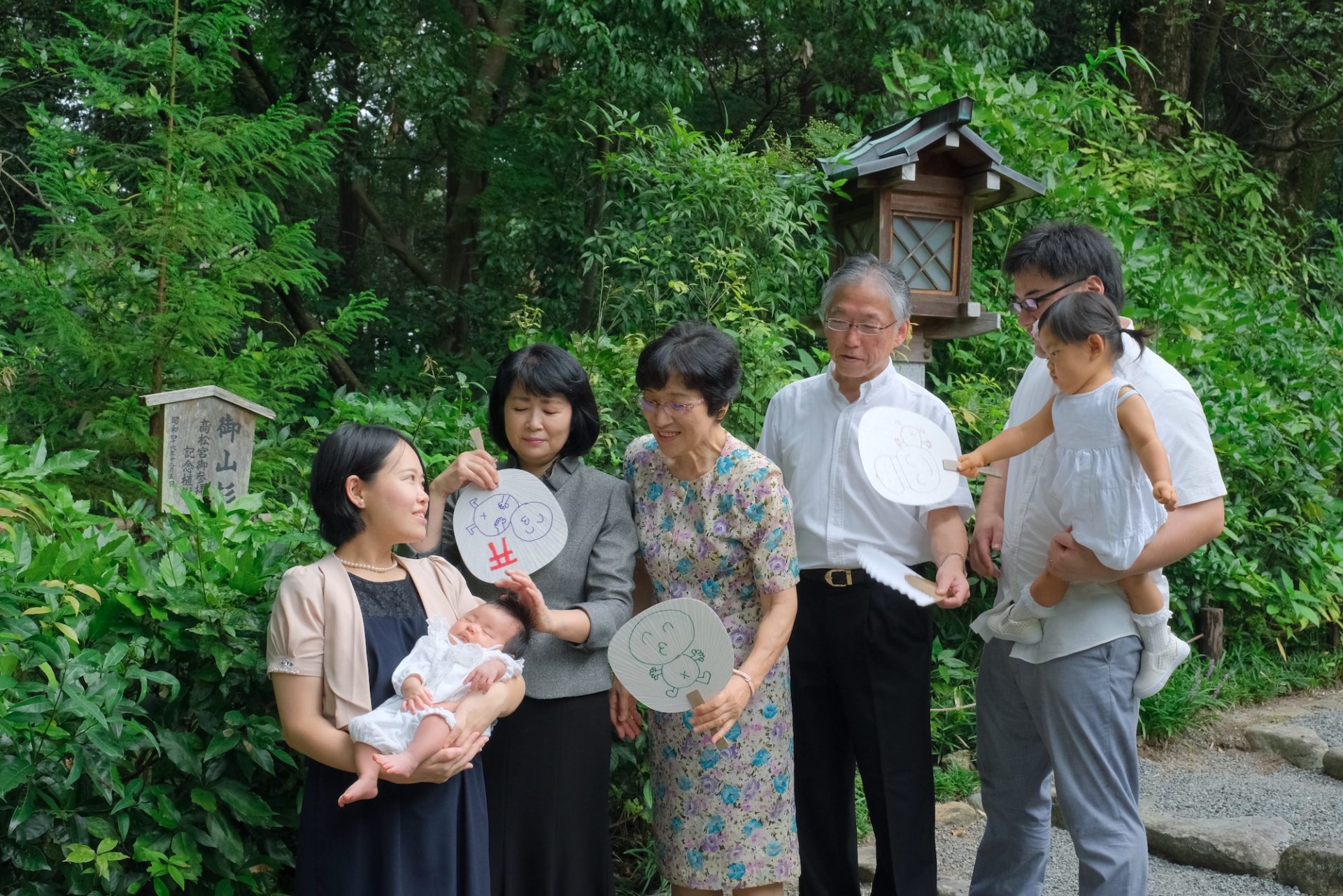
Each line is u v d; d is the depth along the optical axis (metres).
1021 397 2.84
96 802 2.38
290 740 2.06
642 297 4.98
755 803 2.56
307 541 2.88
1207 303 6.08
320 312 9.71
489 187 8.94
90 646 2.40
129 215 4.45
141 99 4.53
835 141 6.00
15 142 7.64
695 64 7.82
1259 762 4.48
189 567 2.59
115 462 4.72
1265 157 12.16
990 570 2.85
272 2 8.27
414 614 2.21
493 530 2.46
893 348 2.83
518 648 2.27
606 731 2.51
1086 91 7.55
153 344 4.40
